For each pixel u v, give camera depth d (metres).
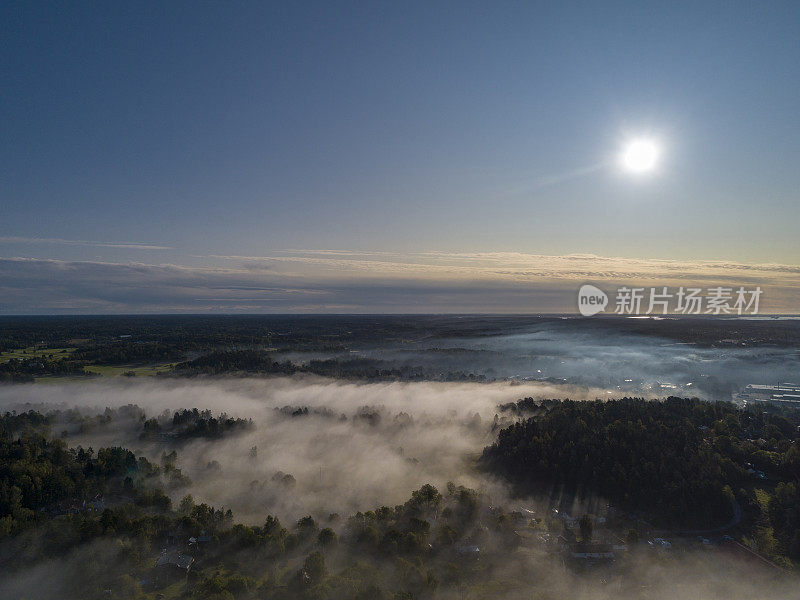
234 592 72.62
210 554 83.06
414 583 75.19
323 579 75.00
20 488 92.19
